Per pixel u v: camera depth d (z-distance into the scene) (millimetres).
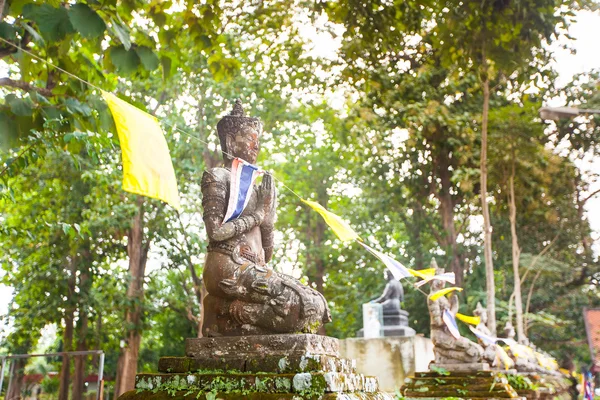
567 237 25703
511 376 12406
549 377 16797
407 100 21906
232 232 5641
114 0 7090
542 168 22219
